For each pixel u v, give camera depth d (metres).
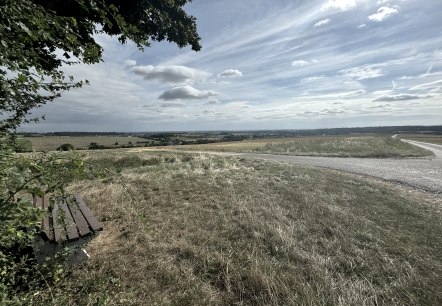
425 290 2.97
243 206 5.40
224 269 3.20
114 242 3.81
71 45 1.69
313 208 5.48
